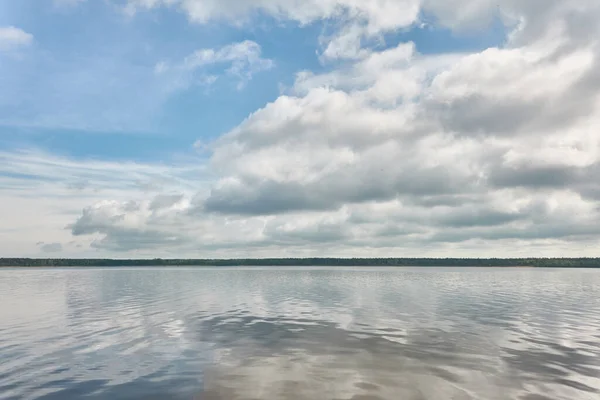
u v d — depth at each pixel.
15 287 58.22
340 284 63.69
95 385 13.18
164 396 12.10
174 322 25.33
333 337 20.41
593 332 21.55
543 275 103.75
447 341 19.31
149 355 16.98
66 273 128.88
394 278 85.62
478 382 13.12
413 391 12.30
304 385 12.91
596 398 11.71
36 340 20.17
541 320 25.52
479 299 38.91
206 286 59.34
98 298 41.12
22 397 12.19
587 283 65.94
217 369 14.80
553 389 12.45
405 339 19.80
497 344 18.61
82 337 20.88
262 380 13.45
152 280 79.06
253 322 25.20
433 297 41.16
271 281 73.56
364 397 11.84
